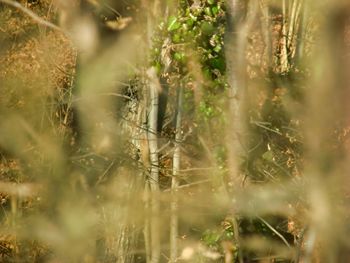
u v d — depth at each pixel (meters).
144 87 14.03
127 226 13.77
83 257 8.67
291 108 7.69
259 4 9.19
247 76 9.75
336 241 6.74
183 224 14.43
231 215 10.85
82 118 13.52
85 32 6.27
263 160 10.48
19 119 13.68
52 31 16.03
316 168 6.53
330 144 6.25
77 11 6.28
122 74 10.74
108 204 9.62
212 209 10.60
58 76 15.84
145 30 10.18
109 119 13.59
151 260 15.07
